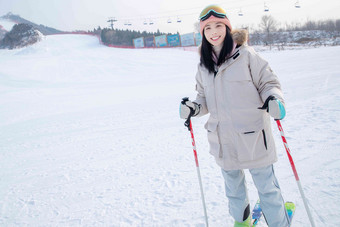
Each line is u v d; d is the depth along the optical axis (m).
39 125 7.20
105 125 6.38
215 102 1.68
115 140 5.04
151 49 43.53
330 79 7.55
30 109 9.91
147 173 3.27
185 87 11.52
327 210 1.95
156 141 4.60
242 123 1.60
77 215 2.51
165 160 3.63
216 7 1.55
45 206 2.79
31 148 5.18
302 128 3.87
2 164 4.40
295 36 55.69
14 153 4.97
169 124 5.66
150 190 2.79
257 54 1.58
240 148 1.63
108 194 2.86
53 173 3.75
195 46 43.69
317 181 2.37
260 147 1.60
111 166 3.72
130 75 21.72
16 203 2.93
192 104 1.73
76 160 4.20
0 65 28.16
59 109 9.46
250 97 1.57
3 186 3.47
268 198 1.64
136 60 31.28
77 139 5.47
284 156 3.02
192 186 2.72
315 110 4.70
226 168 1.70
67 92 14.18
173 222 2.15
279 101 1.37
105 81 18.69
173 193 2.64
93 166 3.83
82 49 44.81
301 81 8.01
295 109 5.05
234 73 1.57
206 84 1.73
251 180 2.64
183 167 3.28
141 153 4.08
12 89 16.33
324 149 3.00
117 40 56.62
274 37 57.03
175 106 7.52
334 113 4.29
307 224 1.84
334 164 2.61
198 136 4.52
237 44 1.63
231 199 1.81
